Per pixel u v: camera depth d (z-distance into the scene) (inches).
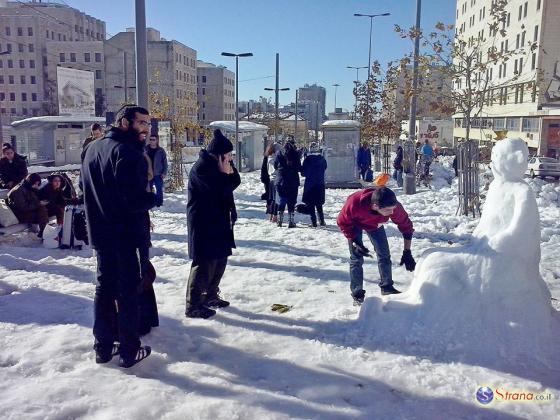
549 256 308.7
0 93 4114.2
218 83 4217.5
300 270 279.9
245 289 243.8
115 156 152.3
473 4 2434.8
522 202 171.2
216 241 203.9
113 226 156.6
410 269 208.1
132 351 159.0
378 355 168.6
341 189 758.5
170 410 133.0
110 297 163.2
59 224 360.2
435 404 139.9
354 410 136.5
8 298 225.9
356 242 214.4
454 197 590.2
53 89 3885.3
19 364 157.4
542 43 1667.1
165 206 526.0
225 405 135.5
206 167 200.8
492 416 134.3
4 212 340.2
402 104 1083.9
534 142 1644.9
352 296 219.9
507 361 161.0
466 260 176.9
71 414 129.8
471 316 171.5
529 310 168.9
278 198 418.0
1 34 4057.6
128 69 3521.2
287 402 139.2
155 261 299.6
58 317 203.0
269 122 2335.1
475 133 2073.1
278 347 176.7
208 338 184.7
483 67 545.0
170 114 896.9
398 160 790.5
